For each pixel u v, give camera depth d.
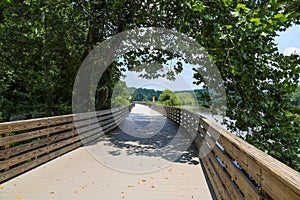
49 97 8.34
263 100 3.96
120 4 5.55
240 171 1.95
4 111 7.55
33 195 2.94
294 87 3.85
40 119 4.23
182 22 5.13
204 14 4.28
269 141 3.82
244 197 1.77
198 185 3.37
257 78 3.97
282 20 3.44
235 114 4.29
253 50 3.89
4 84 7.86
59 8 7.02
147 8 6.26
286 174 1.14
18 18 5.78
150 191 3.13
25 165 3.85
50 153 4.63
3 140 3.32
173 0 4.95
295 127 3.75
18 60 7.38
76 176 3.67
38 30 6.20
